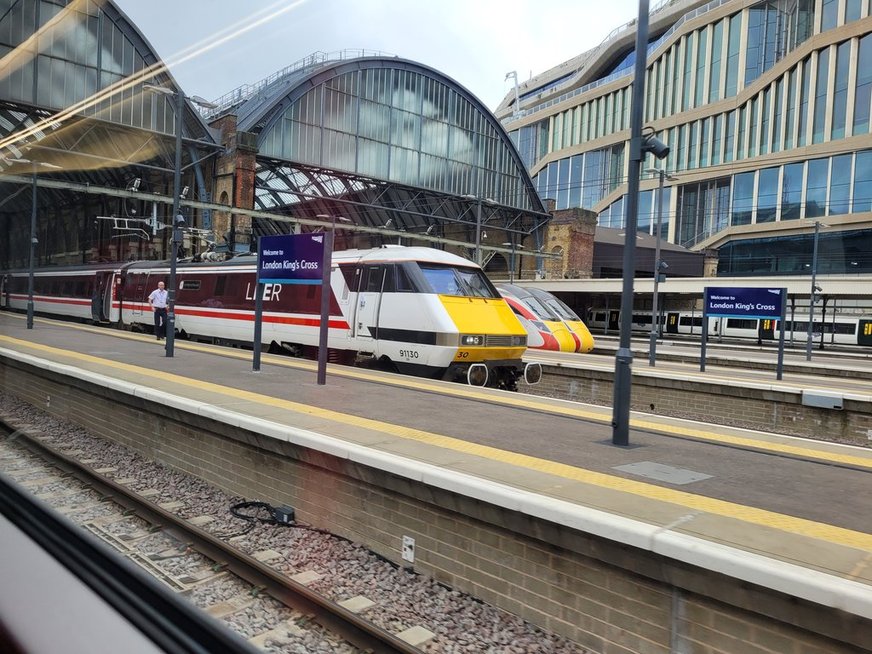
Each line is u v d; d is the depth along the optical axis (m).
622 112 45.59
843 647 3.16
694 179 53.81
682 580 3.71
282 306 16.69
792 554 3.63
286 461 6.66
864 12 42.38
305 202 45.81
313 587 5.05
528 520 4.44
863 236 44.88
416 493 5.21
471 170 50.84
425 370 12.90
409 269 13.38
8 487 2.38
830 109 44.41
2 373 14.22
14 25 20.31
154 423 8.80
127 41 23.55
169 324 14.29
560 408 9.13
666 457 6.25
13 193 25.97
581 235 53.78
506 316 13.97
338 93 41.84
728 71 38.06
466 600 4.79
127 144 33.78
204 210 36.91
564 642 4.24
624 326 6.82
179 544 5.94
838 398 13.11
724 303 17.64
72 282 31.75
